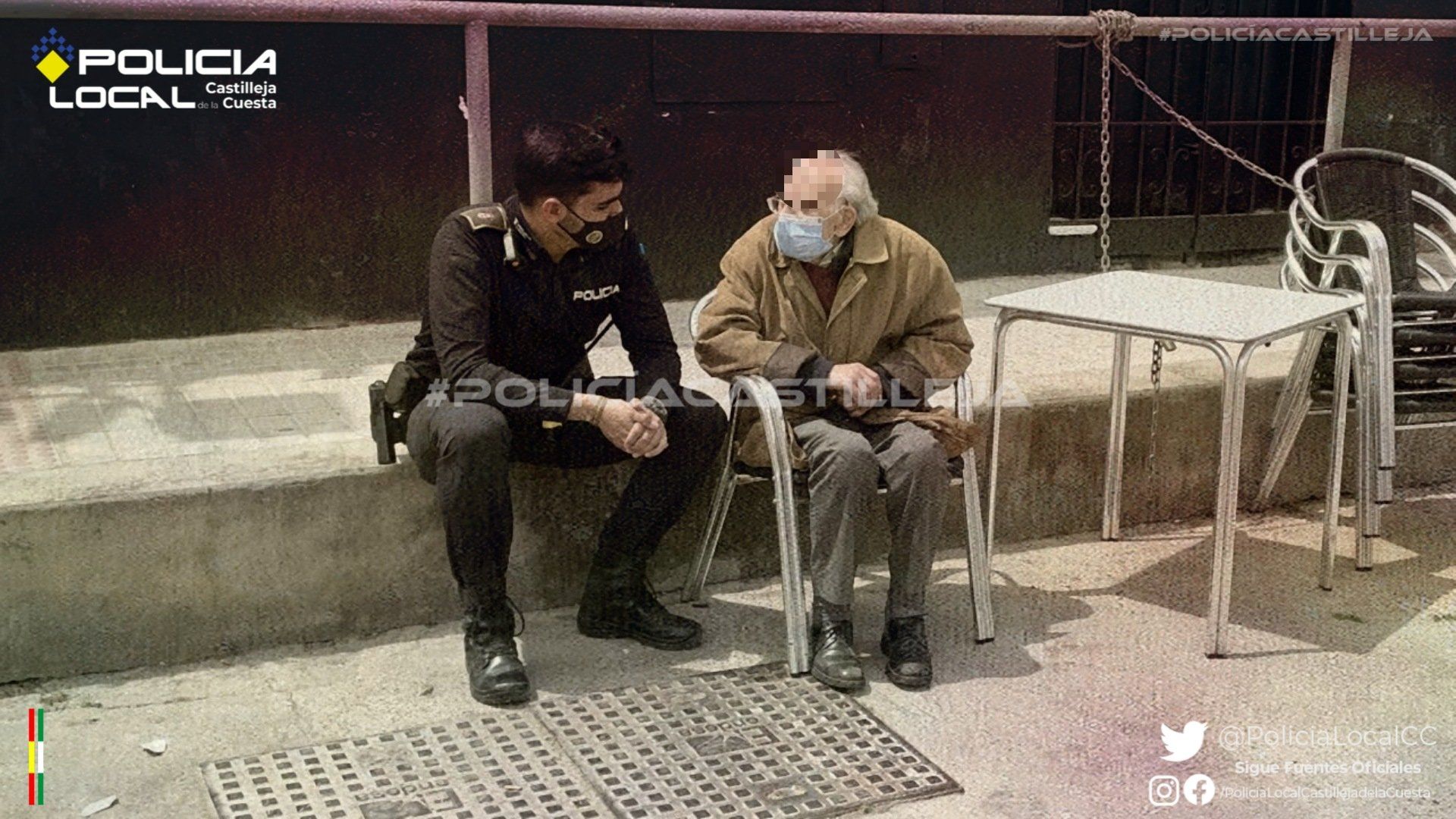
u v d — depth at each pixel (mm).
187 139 4805
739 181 5629
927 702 3162
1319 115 6770
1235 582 3924
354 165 5035
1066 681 3283
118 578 3189
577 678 3258
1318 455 4594
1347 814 2715
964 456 3453
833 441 3209
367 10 3242
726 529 3814
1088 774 2852
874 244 3295
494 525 3098
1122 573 3979
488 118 3449
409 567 3471
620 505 3412
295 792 2721
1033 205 6242
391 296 5207
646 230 5523
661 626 3422
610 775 2799
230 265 4949
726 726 3016
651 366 3350
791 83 5625
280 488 3295
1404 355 4016
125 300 4852
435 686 3201
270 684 3201
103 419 3889
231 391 4199
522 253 3189
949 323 3410
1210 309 3516
